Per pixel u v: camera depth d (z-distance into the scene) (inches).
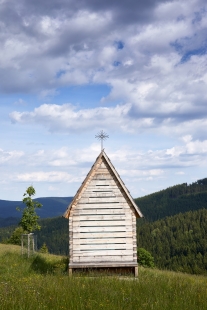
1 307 476.7
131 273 946.1
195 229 6722.4
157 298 552.4
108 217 957.2
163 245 6432.1
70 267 904.3
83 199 964.6
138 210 953.5
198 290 649.6
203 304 534.6
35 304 493.7
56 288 609.3
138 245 6668.3
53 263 1133.7
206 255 5457.7
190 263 5506.9
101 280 720.3
